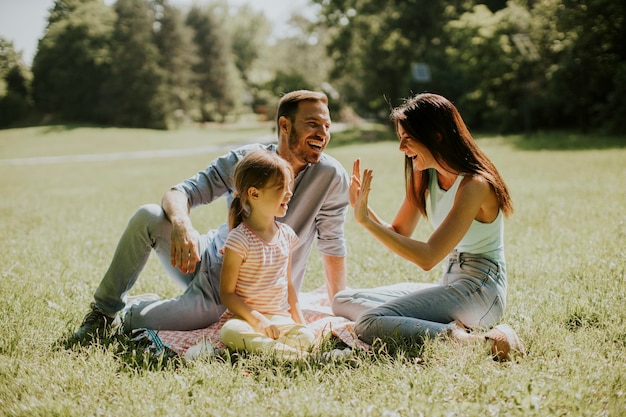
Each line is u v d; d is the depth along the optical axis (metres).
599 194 8.58
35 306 3.80
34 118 56.72
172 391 2.50
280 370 2.68
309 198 3.56
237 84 72.62
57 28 57.81
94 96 58.59
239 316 3.14
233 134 51.25
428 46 39.19
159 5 62.44
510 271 4.57
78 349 3.03
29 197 12.98
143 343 3.13
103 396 2.50
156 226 3.25
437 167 3.15
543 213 7.29
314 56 62.03
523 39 25.22
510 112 30.61
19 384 2.57
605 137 22.03
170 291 4.41
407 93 38.06
